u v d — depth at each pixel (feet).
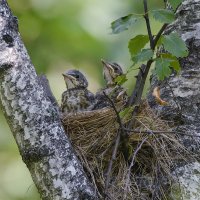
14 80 28.02
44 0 53.26
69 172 28.17
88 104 42.63
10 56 28.17
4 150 55.11
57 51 52.85
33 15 53.31
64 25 52.24
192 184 32.22
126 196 31.58
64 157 28.19
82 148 33.63
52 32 52.75
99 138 33.73
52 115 28.35
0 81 28.09
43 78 35.94
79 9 52.19
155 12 30.17
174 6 30.04
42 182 28.12
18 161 54.85
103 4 51.83
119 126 32.27
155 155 32.91
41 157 28.02
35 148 28.02
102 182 32.17
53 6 52.95
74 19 52.08
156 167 32.63
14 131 28.17
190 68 35.32
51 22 52.70
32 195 53.83
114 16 51.78
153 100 36.19
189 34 35.81
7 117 28.19
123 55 52.13
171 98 35.27
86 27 51.83
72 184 28.09
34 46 53.16
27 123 28.02
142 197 32.19
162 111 35.12
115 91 40.50
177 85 35.32
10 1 53.88
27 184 54.24
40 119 28.09
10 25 28.50
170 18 30.01
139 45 30.78
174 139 33.14
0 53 28.14
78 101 42.75
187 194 32.04
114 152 31.50
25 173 54.54
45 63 53.01
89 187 28.40
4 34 28.32
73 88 43.37
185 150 32.99
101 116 34.32
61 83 53.01
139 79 33.83
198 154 33.06
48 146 28.07
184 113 34.55
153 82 37.09
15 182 54.24
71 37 52.39
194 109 34.60
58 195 27.99
